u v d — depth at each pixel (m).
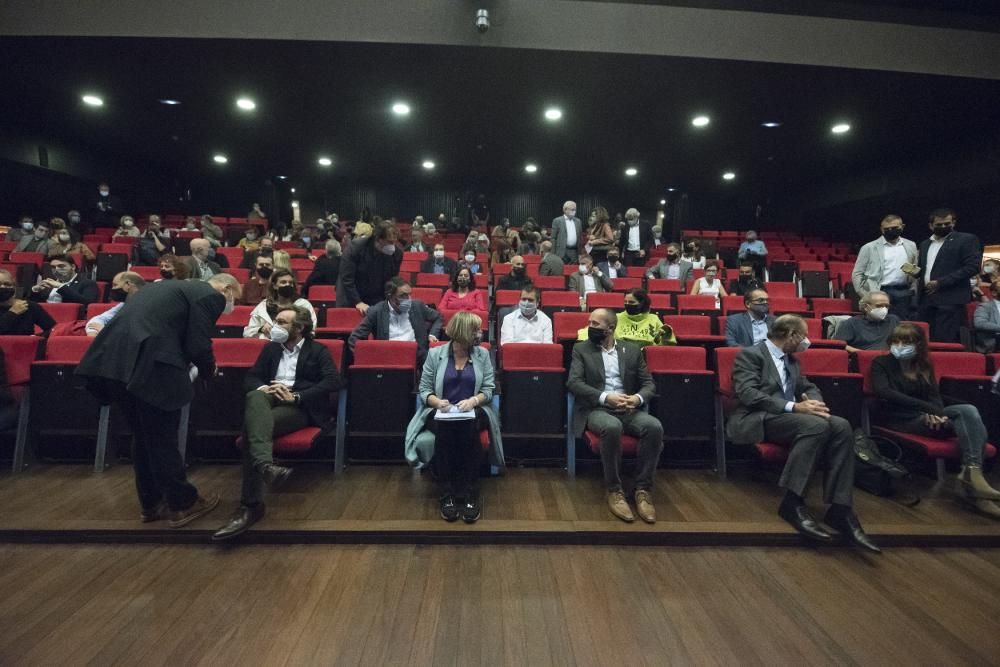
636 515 1.98
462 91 6.13
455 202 12.77
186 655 1.23
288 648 1.26
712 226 12.41
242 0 4.79
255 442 1.83
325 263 4.15
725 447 2.64
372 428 2.40
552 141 8.36
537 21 4.91
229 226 8.19
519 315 3.17
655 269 5.57
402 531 1.80
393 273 3.21
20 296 4.49
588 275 4.66
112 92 6.30
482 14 4.65
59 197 8.39
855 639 1.34
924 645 1.32
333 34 4.83
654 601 1.49
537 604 1.47
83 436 2.45
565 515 1.95
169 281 1.81
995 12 5.06
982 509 2.02
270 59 5.24
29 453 2.44
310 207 12.99
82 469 2.34
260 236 7.93
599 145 8.49
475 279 5.49
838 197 9.87
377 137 8.34
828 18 5.02
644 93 6.02
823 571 1.67
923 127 6.85
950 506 2.11
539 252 7.13
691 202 12.40
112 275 4.84
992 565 1.72
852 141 7.62
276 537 1.78
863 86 5.50
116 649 1.24
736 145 8.12
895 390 2.32
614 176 10.93
